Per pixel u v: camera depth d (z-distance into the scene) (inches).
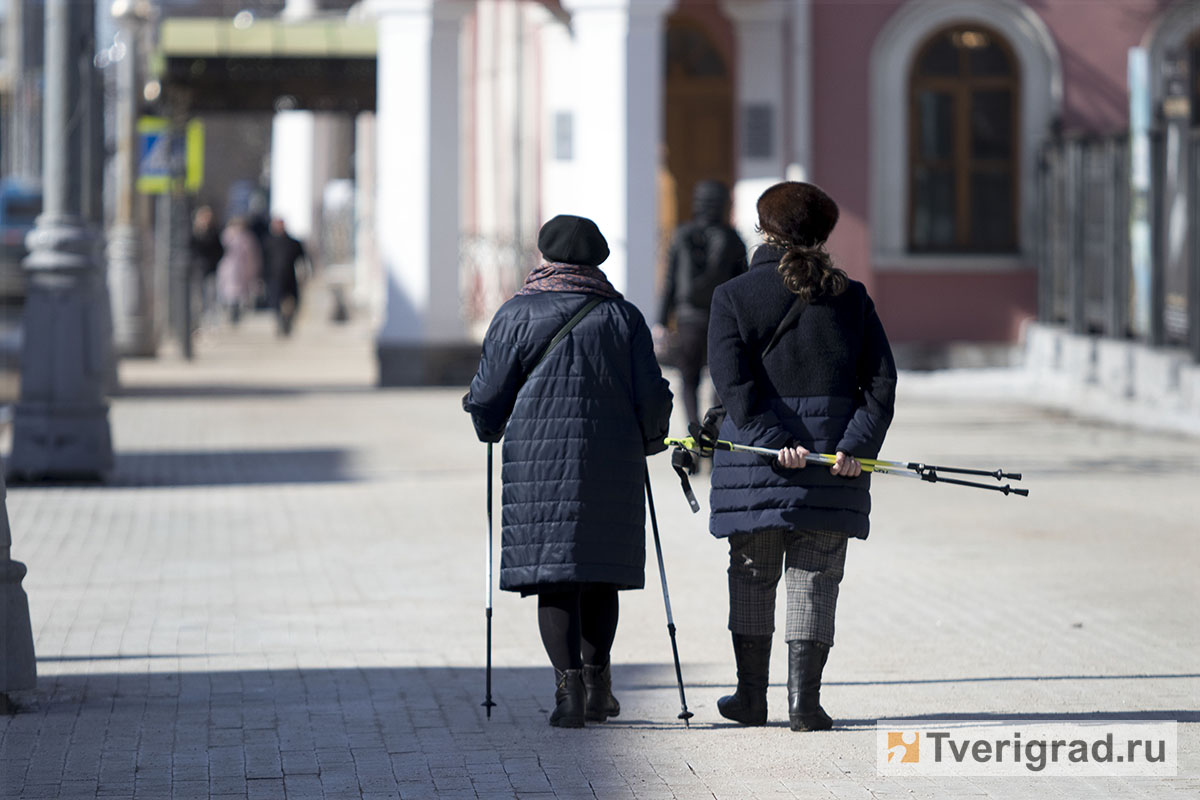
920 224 2581.2
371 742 709.9
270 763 677.9
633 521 727.7
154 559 1171.9
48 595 1044.5
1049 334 2401.6
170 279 3518.7
